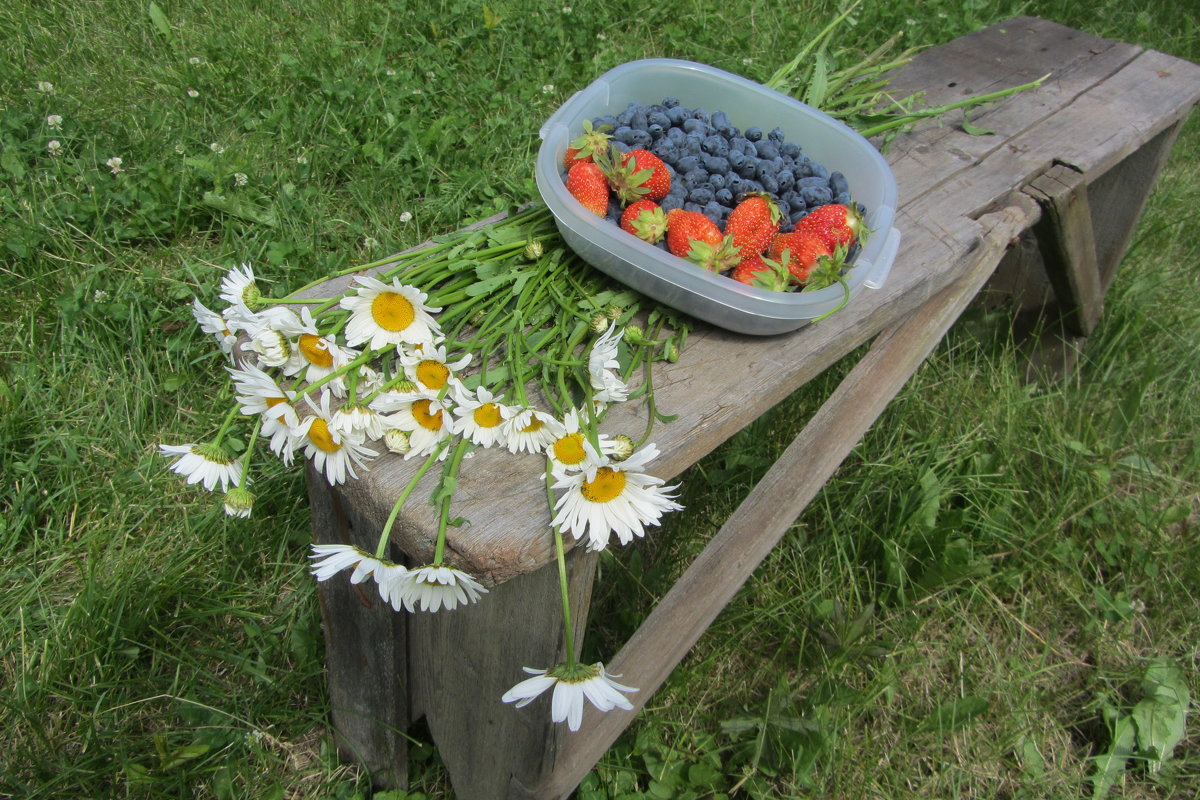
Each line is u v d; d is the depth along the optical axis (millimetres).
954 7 1521
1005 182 775
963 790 719
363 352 486
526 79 1221
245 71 1148
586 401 500
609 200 592
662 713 715
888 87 896
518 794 601
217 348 840
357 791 673
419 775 686
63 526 736
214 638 702
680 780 687
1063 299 977
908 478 843
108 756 632
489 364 524
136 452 783
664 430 512
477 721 589
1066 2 1604
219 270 896
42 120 1027
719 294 532
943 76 918
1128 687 784
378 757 666
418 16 1281
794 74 877
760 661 756
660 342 568
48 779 619
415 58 1219
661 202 592
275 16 1265
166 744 631
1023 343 1060
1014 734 733
